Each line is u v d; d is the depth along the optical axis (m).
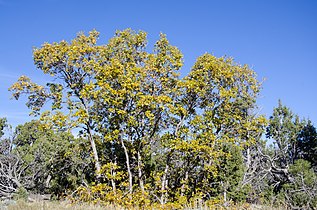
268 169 30.45
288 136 32.78
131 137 24.69
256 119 26.41
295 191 23.55
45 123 23.36
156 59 24.20
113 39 25.77
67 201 20.00
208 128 24.44
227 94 24.30
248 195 26.55
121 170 25.62
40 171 30.48
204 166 24.25
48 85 24.66
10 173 29.70
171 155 24.47
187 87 24.20
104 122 25.00
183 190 24.06
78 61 24.39
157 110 23.56
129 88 22.41
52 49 24.05
